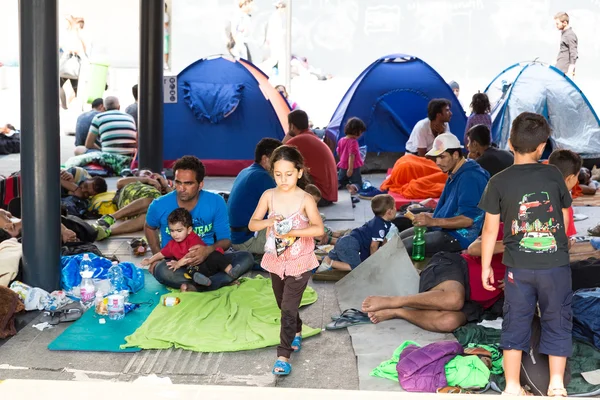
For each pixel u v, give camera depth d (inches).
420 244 255.8
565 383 175.0
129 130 467.8
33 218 230.1
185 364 191.2
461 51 826.2
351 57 830.5
